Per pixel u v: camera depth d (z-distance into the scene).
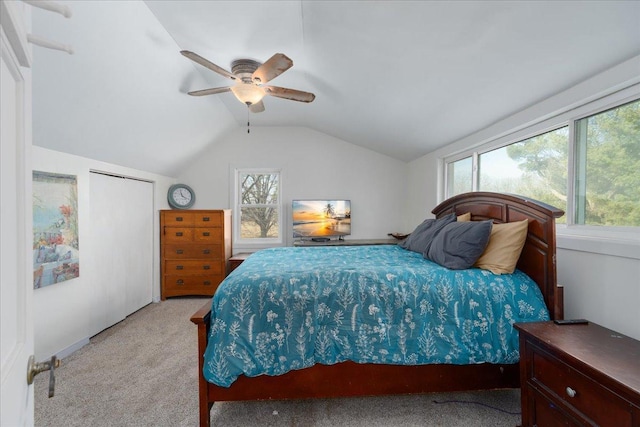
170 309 3.54
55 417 1.64
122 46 2.00
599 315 1.57
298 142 4.59
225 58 2.36
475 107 2.35
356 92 2.76
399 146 3.95
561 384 1.16
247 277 1.62
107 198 2.99
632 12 1.22
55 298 2.29
